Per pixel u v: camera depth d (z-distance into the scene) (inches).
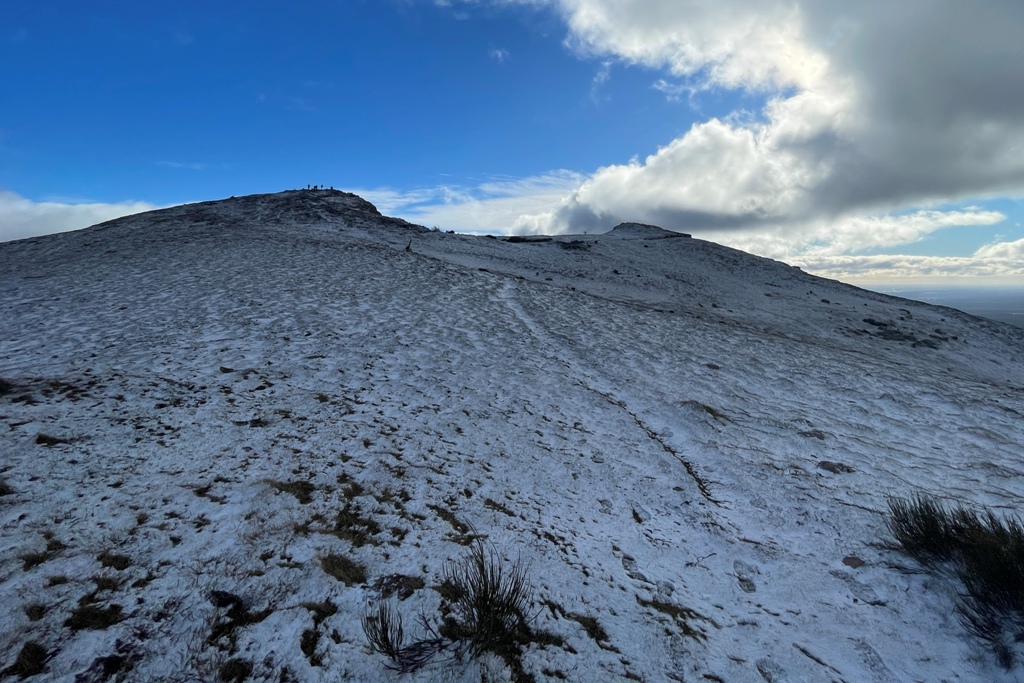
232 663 114.4
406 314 515.5
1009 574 162.2
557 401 351.3
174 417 251.6
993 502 244.1
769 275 1491.1
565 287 857.5
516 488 225.6
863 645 156.4
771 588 183.3
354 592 141.7
